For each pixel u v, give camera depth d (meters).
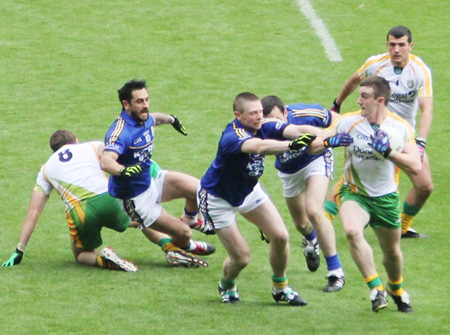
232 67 57.00
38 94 53.59
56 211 41.25
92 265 35.84
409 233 38.81
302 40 60.50
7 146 47.66
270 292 33.69
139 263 36.25
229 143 30.17
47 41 60.00
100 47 59.34
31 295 32.75
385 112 30.86
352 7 65.19
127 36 60.84
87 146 36.62
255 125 30.55
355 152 30.98
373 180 31.03
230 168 30.84
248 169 30.72
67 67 56.78
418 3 65.75
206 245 36.69
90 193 35.25
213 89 54.34
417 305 32.31
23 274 34.78
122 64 57.25
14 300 32.31
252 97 30.45
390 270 31.56
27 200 42.19
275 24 62.72
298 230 36.19
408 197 38.12
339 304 32.53
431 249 37.59
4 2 65.31
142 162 34.72
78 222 35.31
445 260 36.53
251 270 35.66
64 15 63.62
